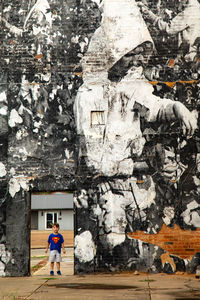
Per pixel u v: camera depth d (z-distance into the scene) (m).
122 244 11.51
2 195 11.80
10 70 12.18
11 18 12.31
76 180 11.79
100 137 11.92
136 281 9.97
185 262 11.38
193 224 11.53
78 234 11.60
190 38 12.15
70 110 12.04
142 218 11.59
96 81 12.11
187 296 7.51
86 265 11.47
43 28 12.27
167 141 11.84
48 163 11.87
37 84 12.12
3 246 11.62
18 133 11.98
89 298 7.36
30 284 9.66
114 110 12.00
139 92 12.04
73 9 12.31
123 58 12.16
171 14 12.23
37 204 42.47
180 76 12.06
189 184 11.68
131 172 11.76
